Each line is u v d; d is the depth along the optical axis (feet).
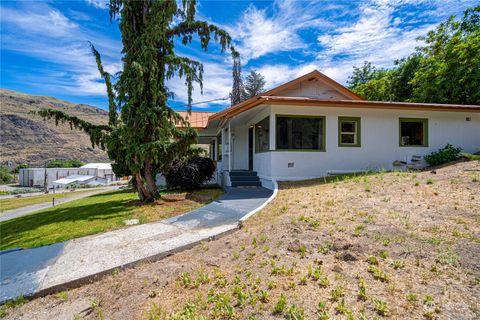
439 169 28.07
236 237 14.46
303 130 32.99
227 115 35.19
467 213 13.75
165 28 25.98
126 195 41.81
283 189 26.53
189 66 28.55
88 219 21.90
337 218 14.69
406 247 10.55
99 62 26.68
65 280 11.19
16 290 10.64
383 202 17.06
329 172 32.83
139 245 14.46
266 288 8.80
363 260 9.87
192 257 12.60
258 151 39.19
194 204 25.63
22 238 18.16
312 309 7.47
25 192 99.25
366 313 7.07
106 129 26.96
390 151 34.81
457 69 48.70
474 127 36.96
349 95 40.91
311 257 10.52
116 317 8.72
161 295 9.56
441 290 7.81
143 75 25.90
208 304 8.48
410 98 61.82
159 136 27.14
